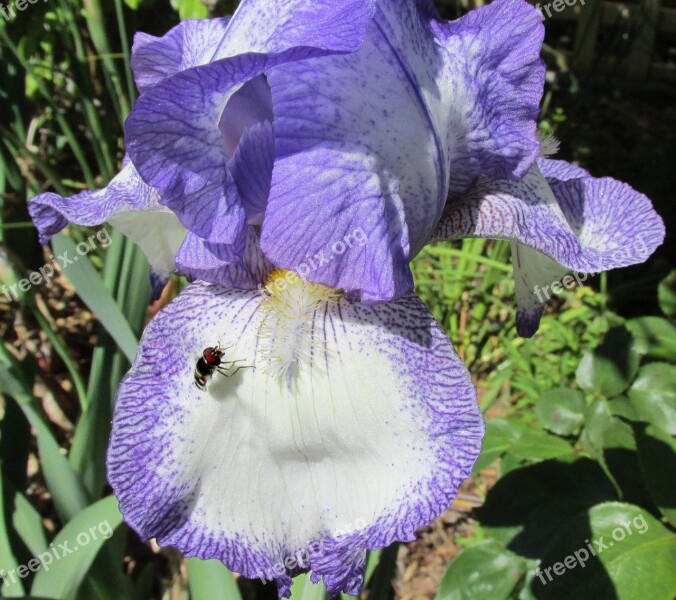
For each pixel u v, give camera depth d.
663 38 0.62
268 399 0.14
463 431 0.13
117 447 0.13
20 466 0.26
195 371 0.14
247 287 0.15
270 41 0.12
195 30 0.15
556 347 0.36
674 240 0.45
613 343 0.27
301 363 0.14
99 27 0.30
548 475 0.24
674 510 0.21
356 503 0.14
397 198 0.13
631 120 0.55
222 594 0.20
